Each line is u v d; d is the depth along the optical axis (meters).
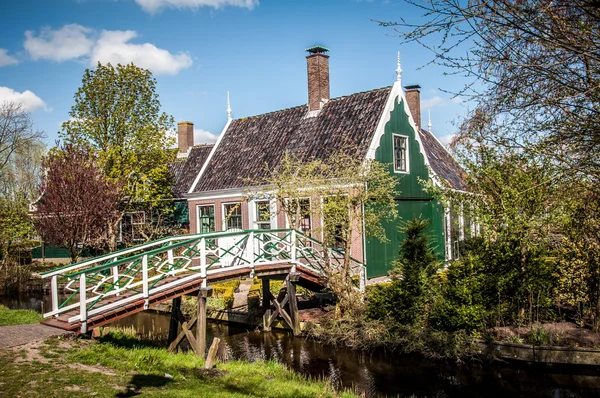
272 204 17.89
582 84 4.68
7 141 29.83
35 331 9.13
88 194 18.67
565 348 10.05
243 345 13.20
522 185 11.31
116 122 22.47
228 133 22.61
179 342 12.20
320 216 13.94
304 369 11.04
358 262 14.66
